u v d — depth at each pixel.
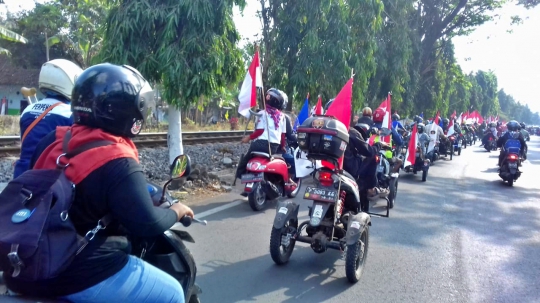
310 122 4.89
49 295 1.98
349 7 15.34
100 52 8.95
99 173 2.02
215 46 8.80
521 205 9.71
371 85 19.25
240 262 5.26
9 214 1.90
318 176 5.06
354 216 4.93
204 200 8.17
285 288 4.63
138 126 2.27
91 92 2.13
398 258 5.70
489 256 6.00
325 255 5.68
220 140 18.84
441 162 18.55
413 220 7.76
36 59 33.06
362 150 5.66
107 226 2.12
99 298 2.02
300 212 7.82
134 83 2.22
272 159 7.69
